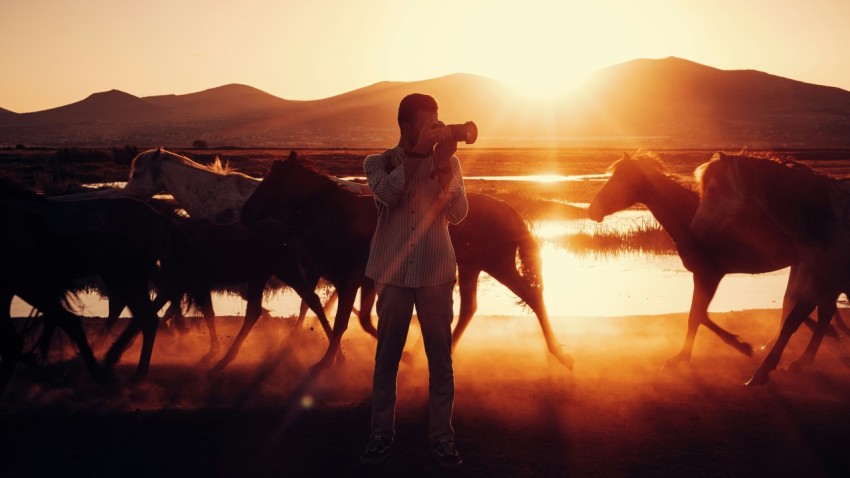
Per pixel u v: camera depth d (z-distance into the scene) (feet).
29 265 21.22
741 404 20.30
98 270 22.68
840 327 28.91
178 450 16.98
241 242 26.04
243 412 19.83
